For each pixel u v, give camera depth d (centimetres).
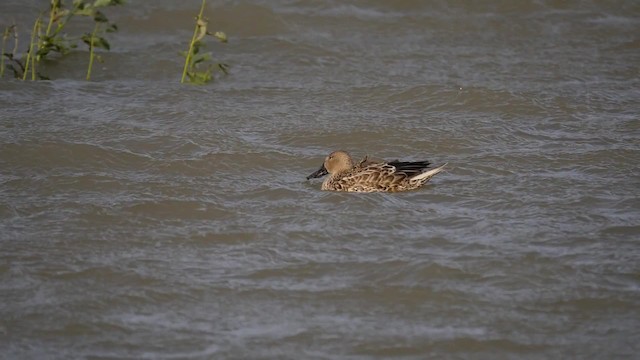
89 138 1722
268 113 1894
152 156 1675
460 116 1912
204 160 1659
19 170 1605
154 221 1439
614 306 1230
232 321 1185
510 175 1642
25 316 1180
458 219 1466
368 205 1512
